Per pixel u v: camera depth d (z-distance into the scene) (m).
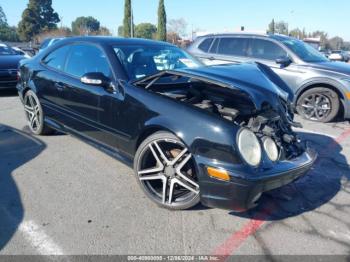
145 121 3.09
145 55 3.93
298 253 2.58
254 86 3.10
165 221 2.93
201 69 3.32
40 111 4.78
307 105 6.74
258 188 2.61
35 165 4.01
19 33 67.12
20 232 2.71
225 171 2.59
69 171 3.88
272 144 2.83
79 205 3.15
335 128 6.20
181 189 3.12
